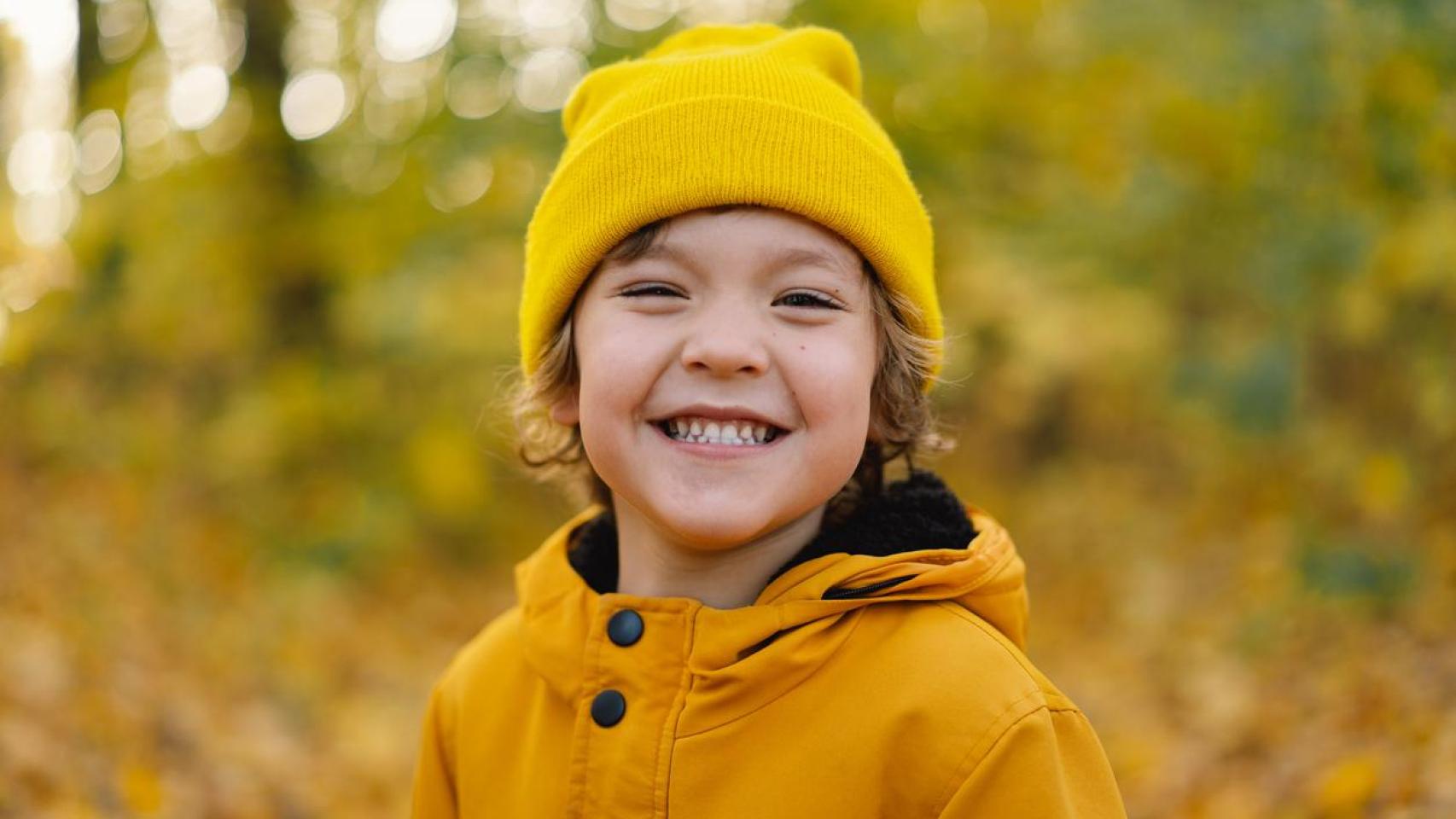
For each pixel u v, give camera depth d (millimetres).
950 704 1350
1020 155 5344
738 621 1434
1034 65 5203
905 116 5242
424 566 5449
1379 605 3658
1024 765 1317
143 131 5293
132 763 2859
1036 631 4789
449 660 4621
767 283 1438
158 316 5367
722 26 1810
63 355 5211
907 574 1433
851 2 5336
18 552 4062
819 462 1436
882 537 1525
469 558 5652
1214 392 4289
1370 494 3902
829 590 1434
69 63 4895
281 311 5656
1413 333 3980
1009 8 5152
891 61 5117
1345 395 4340
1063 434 6430
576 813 1463
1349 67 3578
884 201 1508
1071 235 4867
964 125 5348
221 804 2916
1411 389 4105
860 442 1474
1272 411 4105
